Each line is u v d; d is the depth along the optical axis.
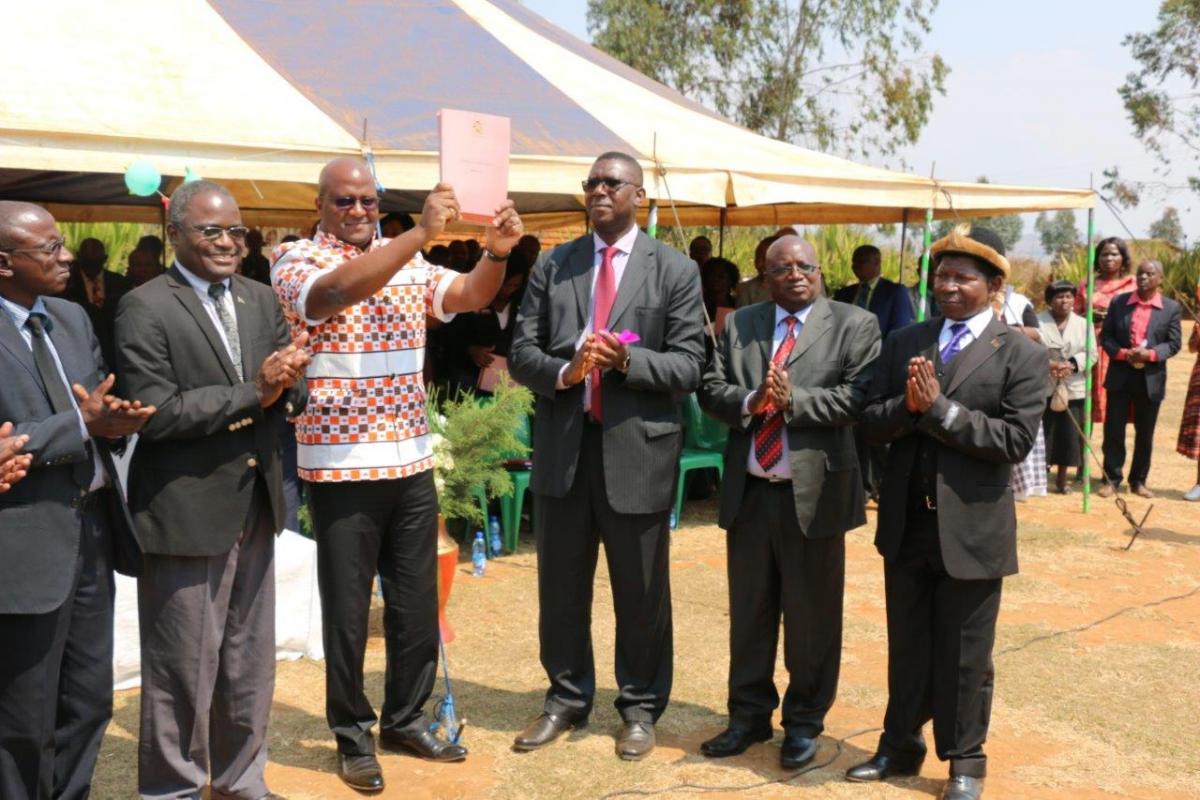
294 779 3.88
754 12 26.17
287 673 4.95
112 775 3.93
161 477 3.24
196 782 3.43
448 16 7.48
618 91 7.61
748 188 6.70
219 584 3.37
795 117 27.25
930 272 9.56
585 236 4.16
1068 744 4.29
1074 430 9.26
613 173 3.94
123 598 4.71
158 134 5.00
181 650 3.31
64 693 3.28
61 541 3.09
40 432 2.97
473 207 3.60
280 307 3.55
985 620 3.67
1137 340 9.16
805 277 4.02
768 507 3.98
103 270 8.67
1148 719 4.54
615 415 3.96
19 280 3.06
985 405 3.62
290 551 5.08
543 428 4.11
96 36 5.70
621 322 3.98
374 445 3.73
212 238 3.24
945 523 3.59
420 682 4.04
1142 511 8.71
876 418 3.70
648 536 4.05
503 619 5.73
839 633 4.09
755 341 4.11
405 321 3.81
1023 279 25.28
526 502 7.70
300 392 3.48
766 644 4.11
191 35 6.08
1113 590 6.46
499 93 6.69
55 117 4.86
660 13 26.16
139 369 3.14
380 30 6.96
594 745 4.18
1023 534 7.81
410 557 3.93
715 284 9.27
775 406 3.86
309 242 3.79
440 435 5.66
